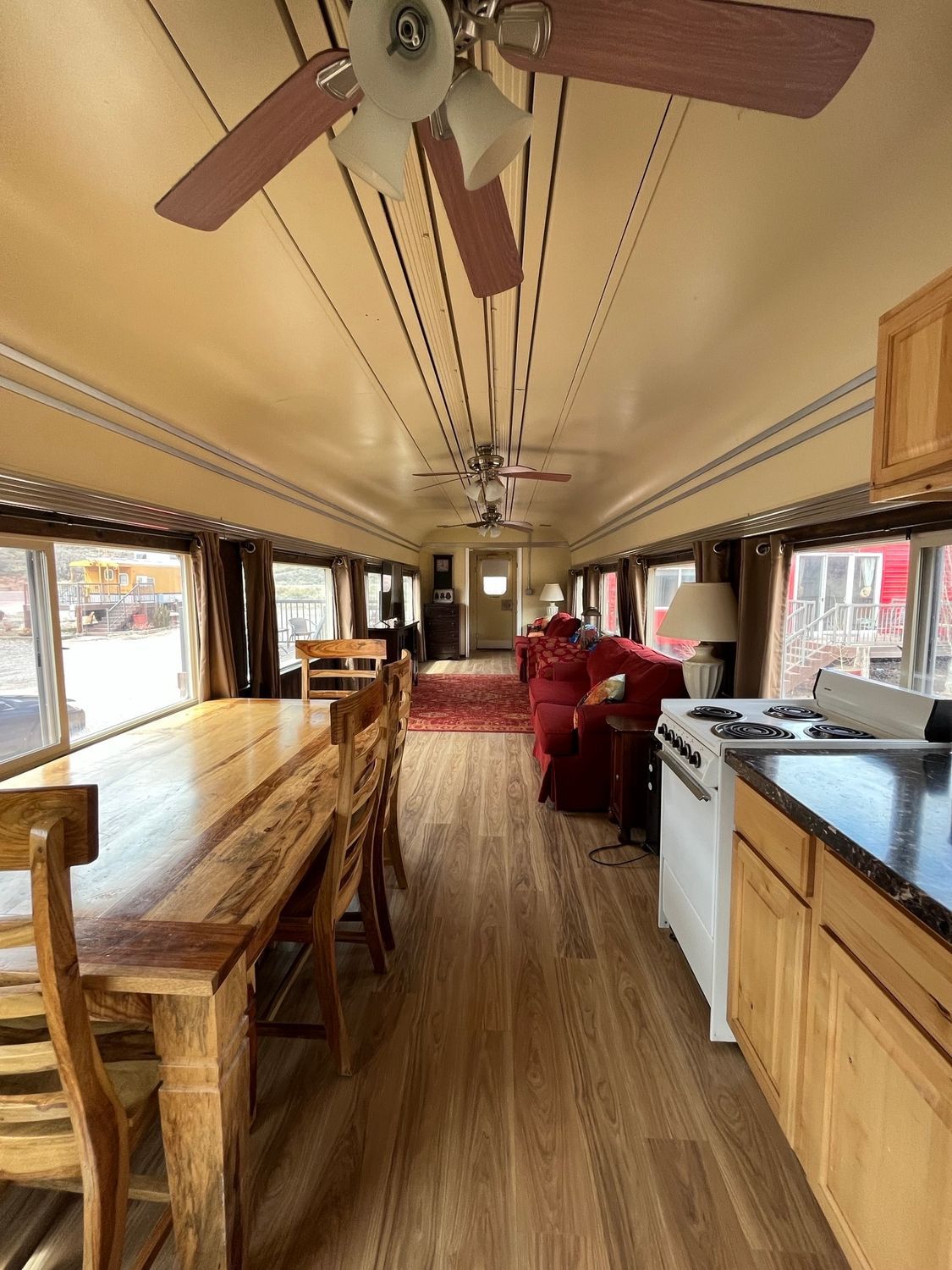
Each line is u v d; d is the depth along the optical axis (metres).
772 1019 1.31
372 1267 1.11
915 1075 0.84
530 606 9.85
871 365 1.75
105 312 1.79
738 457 2.85
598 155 1.25
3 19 0.92
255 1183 1.27
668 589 5.07
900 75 0.97
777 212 1.36
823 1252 1.13
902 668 1.97
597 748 3.31
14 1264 1.12
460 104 0.80
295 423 3.19
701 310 1.88
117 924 1.04
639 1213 1.20
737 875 1.52
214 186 0.97
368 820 1.71
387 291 1.82
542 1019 1.75
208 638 3.37
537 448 4.17
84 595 2.64
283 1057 1.63
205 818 1.54
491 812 3.42
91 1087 0.87
